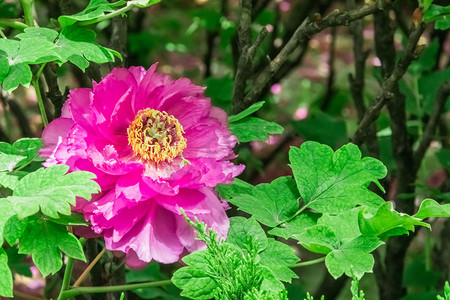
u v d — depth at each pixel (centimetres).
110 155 135
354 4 192
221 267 133
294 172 144
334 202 142
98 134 138
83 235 137
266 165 262
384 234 137
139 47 273
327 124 224
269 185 147
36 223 133
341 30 413
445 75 213
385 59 177
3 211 131
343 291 304
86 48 140
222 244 134
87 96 138
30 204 128
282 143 263
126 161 138
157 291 194
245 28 161
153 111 140
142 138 139
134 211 136
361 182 143
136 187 135
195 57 347
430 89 214
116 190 135
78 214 136
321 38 410
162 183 134
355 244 135
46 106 178
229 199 144
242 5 161
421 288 239
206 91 199
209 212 137
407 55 156
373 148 191
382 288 203
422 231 312
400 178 191
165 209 137
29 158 143
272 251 138
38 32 140
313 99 404
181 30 332
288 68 256
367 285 311
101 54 140
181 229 136
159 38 279
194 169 136
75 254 132
